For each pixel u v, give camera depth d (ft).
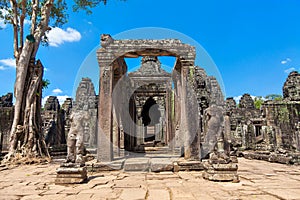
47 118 76.43
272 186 21.20
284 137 58.44
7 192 19.93
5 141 60.13
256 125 67.51
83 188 21.02
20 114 46.98
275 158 39.17
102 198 17.63
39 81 49.90
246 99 100.12
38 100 49.85
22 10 50.93
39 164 41.50
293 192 18.86
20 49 50.88
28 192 19.88
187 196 17.92
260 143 60.29
